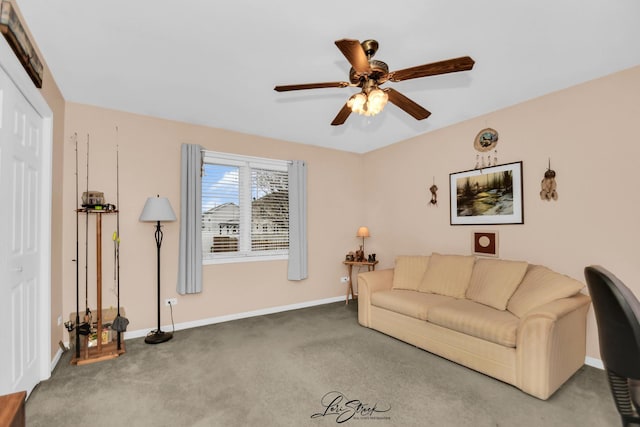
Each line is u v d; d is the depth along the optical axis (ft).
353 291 15.94
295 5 5.57
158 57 7.30
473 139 11.29
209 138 12.10
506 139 10.32
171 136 11.32
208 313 11.84
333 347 9.41
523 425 5.70
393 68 7.80
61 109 9.07
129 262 10.40
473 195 11.28
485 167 10.90
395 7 5.64
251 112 10.69
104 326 9.30
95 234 9.86
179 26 6.18
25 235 6.50
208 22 6.05
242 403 6.39
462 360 8.10
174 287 11.18
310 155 14.85
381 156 15.37
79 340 8.46
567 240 8.85
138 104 9.95
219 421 5.80
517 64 7.66
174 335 10.51
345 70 7.91
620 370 3.41
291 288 14.03
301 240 13.94
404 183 14.10
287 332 10.79
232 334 10.59
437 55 7.24
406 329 9.71
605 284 3.41
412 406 6.30
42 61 7.26
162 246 11.02
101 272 9.11
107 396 6.65
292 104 10.04
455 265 10.57
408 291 11.10
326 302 15.14
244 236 12.94
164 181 11.11
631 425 3.52
